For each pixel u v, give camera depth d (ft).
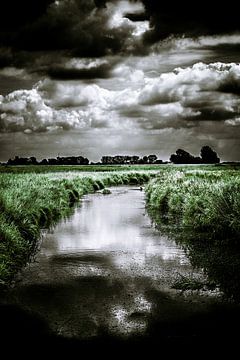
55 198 71.36
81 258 33.76
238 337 18.02
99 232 46.83
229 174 96.32
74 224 53.21
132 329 18.93
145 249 37.04
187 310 21.25
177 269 29.60
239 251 35.45
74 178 113.70
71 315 20.72
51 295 23.95
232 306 21.77
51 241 41.42
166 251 36.04
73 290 24.90
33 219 48.91
